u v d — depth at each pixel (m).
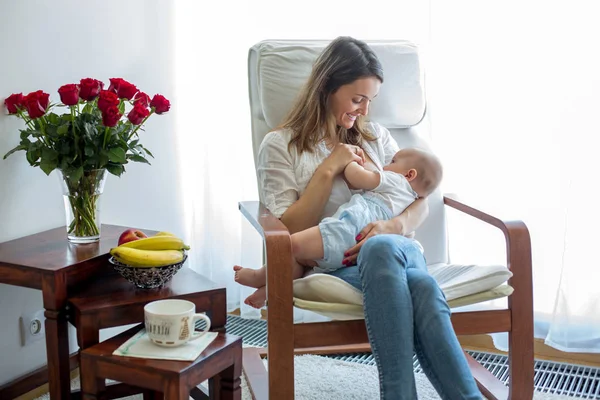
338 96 1.82
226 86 2.49
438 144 2.28
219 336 1.49
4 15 1.73
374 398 1.88
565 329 2.11
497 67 2.17
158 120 2.34
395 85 2.03
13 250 1.70
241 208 1.88
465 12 2.18
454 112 2.24
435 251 2.00
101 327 1.49
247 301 1.85
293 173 1.84
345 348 2.20
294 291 1.55
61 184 1.75
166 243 1.62
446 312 1.47
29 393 1.88
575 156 2.06
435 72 2.24
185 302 1.47
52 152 1.66
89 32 2.01
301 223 1.76
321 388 1.93
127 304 1.51
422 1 2.27
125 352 1.38
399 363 1.42
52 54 1.88
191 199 2.56
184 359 1.36
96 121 1.69
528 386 1.67
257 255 2.54
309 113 1.85
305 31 2.40
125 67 2.17
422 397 1.88
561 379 2.04
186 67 2.50
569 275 2.09
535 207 2.16
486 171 2.22
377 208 1.76
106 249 1.72
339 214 1.73
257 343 2.32
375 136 1.96
